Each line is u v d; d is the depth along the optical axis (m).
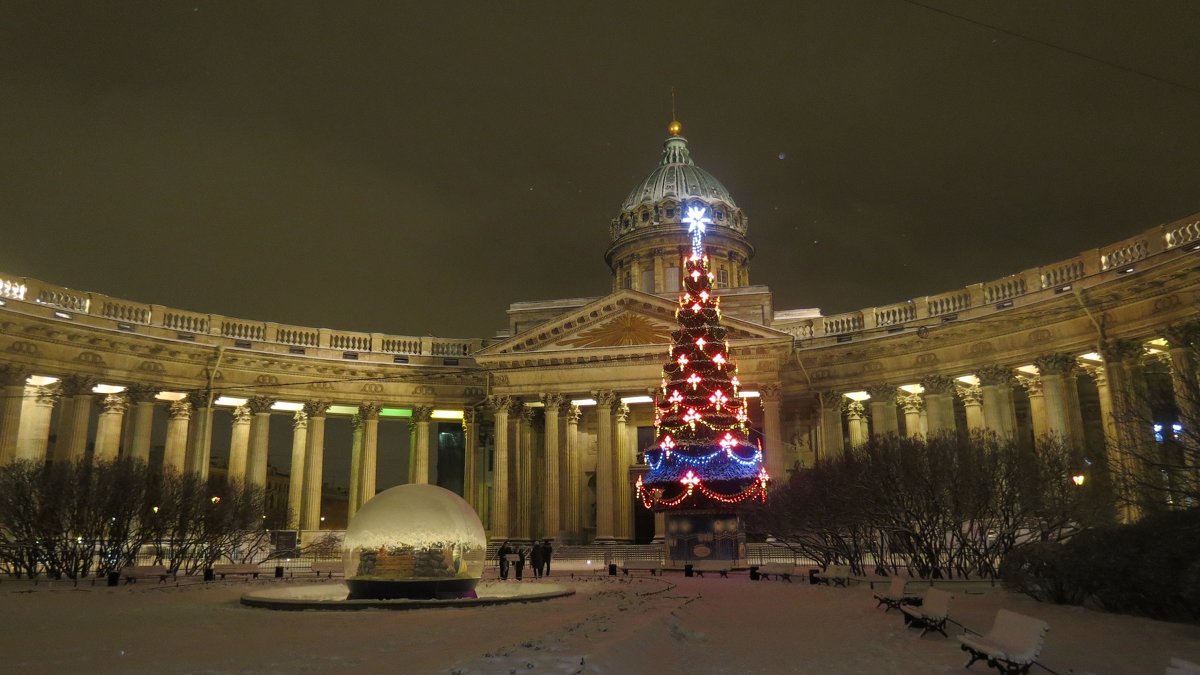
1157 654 13.22
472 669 9.97
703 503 38.97
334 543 51.03
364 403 58.03
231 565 38.38
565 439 54.84
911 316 51.97
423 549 22.95
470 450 59.56
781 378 55.41
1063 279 44.38
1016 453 29.20
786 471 52.59
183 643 14.02
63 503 32.03
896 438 32.31
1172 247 38.44
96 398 53.06
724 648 14.07
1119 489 26.47
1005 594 23.38
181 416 52.72
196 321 53.75
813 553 36.31
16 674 10.91
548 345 55.44
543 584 28.72
